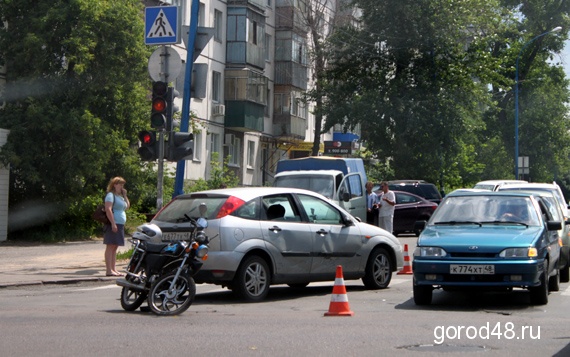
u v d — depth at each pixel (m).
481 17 57.12
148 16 22.16
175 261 13.69
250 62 53.31
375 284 17.84
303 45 60.31
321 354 9.67
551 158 75.75
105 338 10.88
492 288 14.84
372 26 56.66
